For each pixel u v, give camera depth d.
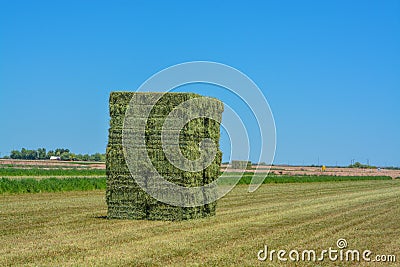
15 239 13.99
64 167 84.00
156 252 12.36
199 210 18.97
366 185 52.03
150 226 16.59
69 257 11.72
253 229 16.44
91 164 103.56
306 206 25.23
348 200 29.61
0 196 29.09
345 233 16.02
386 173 117.31
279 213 21.53
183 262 11.42
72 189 35.41
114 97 18.14
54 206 23.27
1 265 10.94
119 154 18.16
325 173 102.25
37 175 54.41
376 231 16.48
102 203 24.89
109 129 18.23
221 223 17.77
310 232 16.06
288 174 88.81
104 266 10.90
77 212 20.70
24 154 162.25
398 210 23.20
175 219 17.98
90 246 13.02
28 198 27.81
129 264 11.12
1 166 76.31
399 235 15.74
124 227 16.33
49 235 14.67
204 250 12.77
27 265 10.91
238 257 12.09
